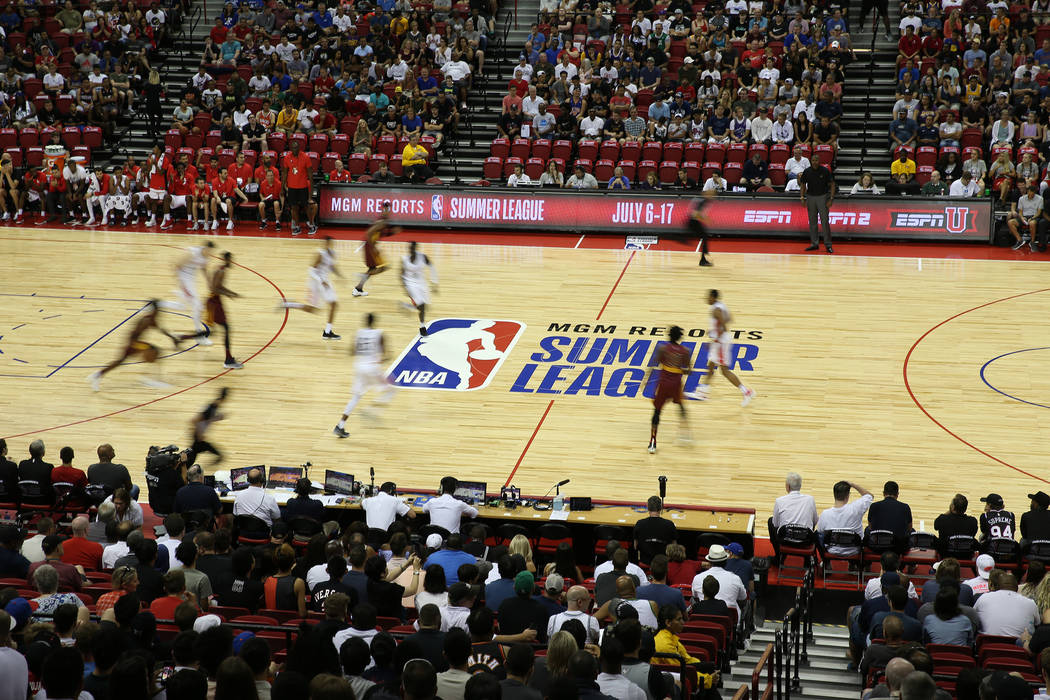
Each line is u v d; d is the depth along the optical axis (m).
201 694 5.48
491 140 31.30
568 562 10.63
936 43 30.62
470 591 8.87
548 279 23.89
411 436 16.86
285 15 34.59
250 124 30.38
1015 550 12.32
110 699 5.45
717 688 8.62
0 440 14.11
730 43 31.22
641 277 24.02
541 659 7.27
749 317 21.41
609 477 15.52
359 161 29.30
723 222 26.86
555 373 19.16
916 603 10.12
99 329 21.09
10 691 6.16
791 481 13.19
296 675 5.29
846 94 31.05
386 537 11.51
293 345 20.47
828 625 11.98
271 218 29.05
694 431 17.00
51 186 28.44
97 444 16.44
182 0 36.31
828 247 25.69
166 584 8.68
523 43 34.25
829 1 32.16
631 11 33.38
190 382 18.83
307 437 16.78
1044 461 15.75
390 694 6.17
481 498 13.88
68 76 33.41
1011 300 22.08
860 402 17.80
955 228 25.94
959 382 18.41
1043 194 25.19
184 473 14.18
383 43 32.84
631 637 7.05
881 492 14.92
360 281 22.97
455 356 19.86
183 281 20.64
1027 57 28.83
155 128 31.69
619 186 27.59
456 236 27.59
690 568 11.54
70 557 10.95
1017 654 8.55
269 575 10.02
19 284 23.53
